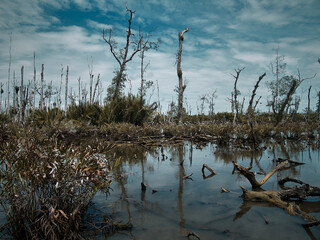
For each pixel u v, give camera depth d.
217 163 4.83
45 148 2.27
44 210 1.90
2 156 2.34
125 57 17.84
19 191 2.02
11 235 1.90
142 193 2.97
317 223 1.96
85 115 11.98
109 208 2.48
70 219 1.83
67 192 2.03
